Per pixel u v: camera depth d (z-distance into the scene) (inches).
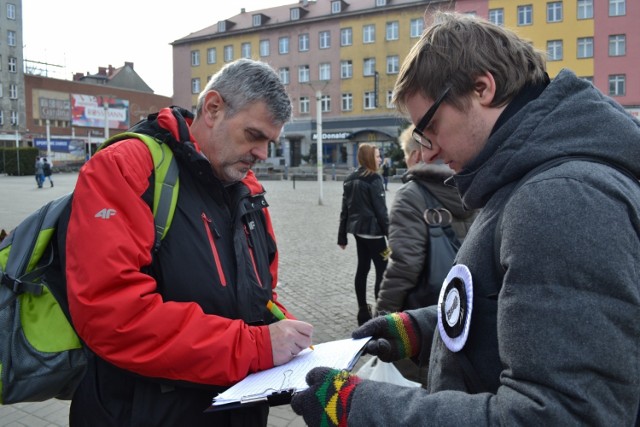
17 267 60.3
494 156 43.5
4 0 2041.1
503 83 44.9
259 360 58.1
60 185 1052.5
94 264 54.6
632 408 35.5
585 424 33.7
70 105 2190.0
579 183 37.2
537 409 34.1
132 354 54.9
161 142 63.7
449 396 39.2
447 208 109.8
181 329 55.7
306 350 63.0
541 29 1448.1
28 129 2119.8
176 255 61.2
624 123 40.3
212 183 65.1
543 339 34.9
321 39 1729.8
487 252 43.6
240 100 64.5
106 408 61.3
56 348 60.1
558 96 42.8
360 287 199.3
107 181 57.8
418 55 47.7
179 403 60.2
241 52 1867.6
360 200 193.3
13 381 59.6
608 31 1401.3
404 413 39.2
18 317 60.6
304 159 1710.1
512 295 37.4
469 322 43.7
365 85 1667.1
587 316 34.3
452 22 47.4
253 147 66.6
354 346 58.6
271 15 1910.7
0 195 788.0
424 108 48.1
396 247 109.3
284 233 436.1
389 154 1327.5
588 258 34.9
